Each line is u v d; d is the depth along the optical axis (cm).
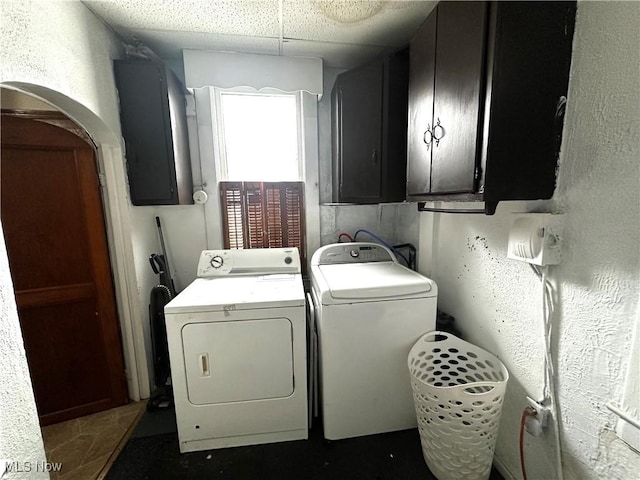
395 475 134
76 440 156
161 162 175
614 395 83
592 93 86
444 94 116
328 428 150
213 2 141
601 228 85
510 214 121
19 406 93
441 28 117
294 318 145
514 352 121
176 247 217
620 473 82
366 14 152
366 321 144
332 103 210
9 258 153
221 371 143
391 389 152
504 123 93
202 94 204
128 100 168
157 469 139
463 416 115
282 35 173
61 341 168
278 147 226
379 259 199
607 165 82
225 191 222
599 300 86
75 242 167
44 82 114
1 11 95
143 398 191
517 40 90
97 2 138
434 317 150
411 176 148
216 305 139
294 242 236
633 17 74
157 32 169
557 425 102
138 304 184
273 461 142
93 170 167
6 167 149
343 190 193
